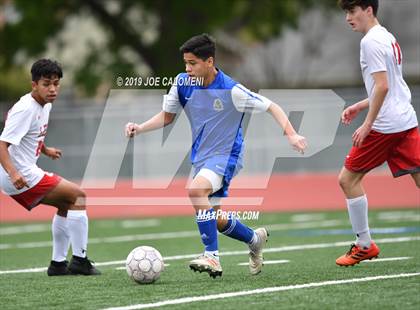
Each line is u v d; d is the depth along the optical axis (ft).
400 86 75.97
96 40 393.29
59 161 240.73
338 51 401.70
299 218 152.35
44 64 80.53
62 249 83.71
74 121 239.91
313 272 78.23
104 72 322.55
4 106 244.01
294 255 96.58
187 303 61.31
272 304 59.72
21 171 82.07
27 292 71.41
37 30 316.40
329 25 404.57
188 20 310.04
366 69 74.38
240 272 81.25
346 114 81.05
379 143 76.18
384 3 382.63
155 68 321.52
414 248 97.19
